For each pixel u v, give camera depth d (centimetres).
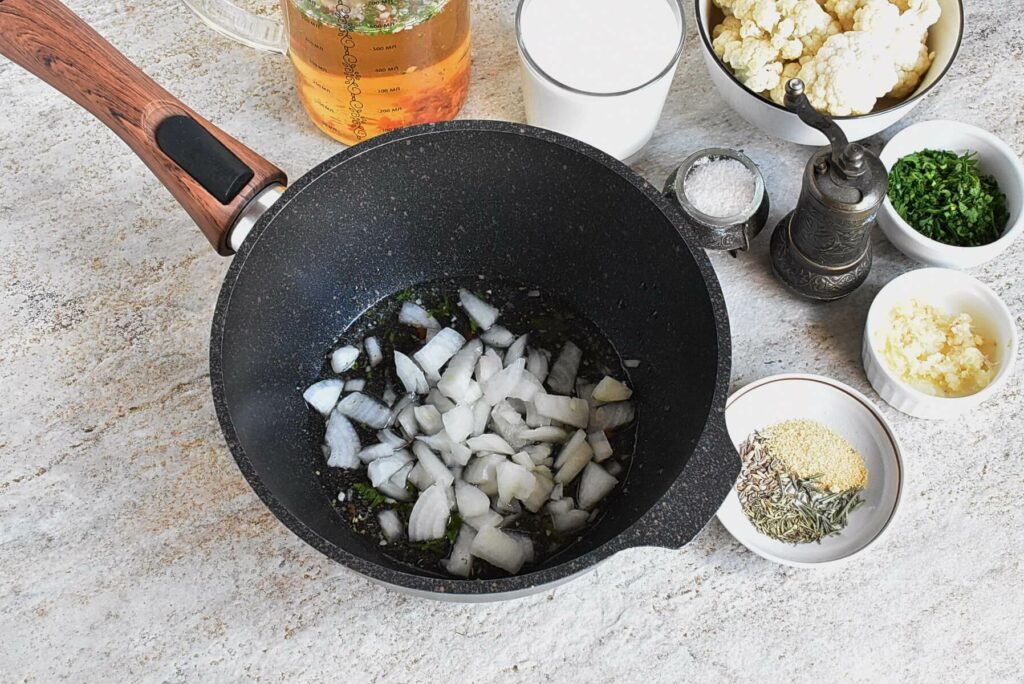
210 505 62
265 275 59
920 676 59
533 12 65
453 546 59
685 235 56
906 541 62
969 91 71
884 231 67
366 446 62
